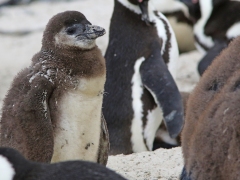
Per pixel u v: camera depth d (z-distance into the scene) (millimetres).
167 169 19484
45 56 18094
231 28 38156
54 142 17672
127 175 19016
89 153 18281
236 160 12672
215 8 38906
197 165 13852
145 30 27516
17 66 42906
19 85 17516
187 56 43219
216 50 37062
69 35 18219
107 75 27531
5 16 56031
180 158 20703
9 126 17297
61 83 17516
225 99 13414
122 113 27109
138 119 26969
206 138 13547
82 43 18172
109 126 27375
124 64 27312
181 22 43094
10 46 47688
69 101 17578
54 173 11484
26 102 17094
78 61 17891
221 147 13094
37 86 17219
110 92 27328
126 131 27156
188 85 36000
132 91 27000
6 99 17656
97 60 18156
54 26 18328
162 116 26344
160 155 21312
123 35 27547
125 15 27594
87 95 17734
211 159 13391
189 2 41219
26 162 11633
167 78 26516
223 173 13133
